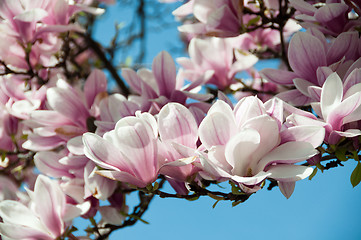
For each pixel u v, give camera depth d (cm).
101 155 109
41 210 123
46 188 123
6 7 140
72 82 159
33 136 139
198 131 105
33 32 143
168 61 132
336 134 109
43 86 144
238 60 154
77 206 130
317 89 112
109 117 135
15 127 148
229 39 154
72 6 147
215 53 154
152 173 111
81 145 131
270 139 104
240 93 159
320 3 134
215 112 105
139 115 110
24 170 154
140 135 108
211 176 112
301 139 105
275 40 159
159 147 110
